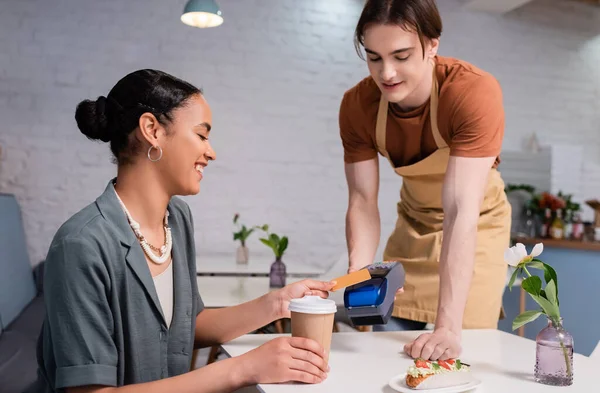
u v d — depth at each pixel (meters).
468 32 5.08
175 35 4.52
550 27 5.29
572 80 5.34
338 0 4.82
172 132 1.18
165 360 1.21
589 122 5.39
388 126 1.64
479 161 1.45
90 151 4.37
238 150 4.64
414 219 1.92
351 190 1.75
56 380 1.05
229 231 4.63
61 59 4.32
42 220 4.30
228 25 4.61
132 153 1.19
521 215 4.66
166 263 1.27
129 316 1.14
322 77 4.80
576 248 3.79
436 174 1.72
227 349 1.30
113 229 1.14
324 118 4.80
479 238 1.75
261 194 4.69
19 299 3.46
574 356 1.32
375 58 1.38
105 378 1.05
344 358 1.23
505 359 1.24
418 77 1.39
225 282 2.93
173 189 1.22
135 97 1.17
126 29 4.43
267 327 2.92
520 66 5.21
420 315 1.79
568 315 3.81
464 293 1.36
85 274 1.07
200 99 1.22
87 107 1.20
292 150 4.74
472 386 1.03
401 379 1.07
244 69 4.65
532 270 3.97
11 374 2.24
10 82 4.25
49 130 4.31
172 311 1.28
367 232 1.71
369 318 1.28
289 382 1.06
